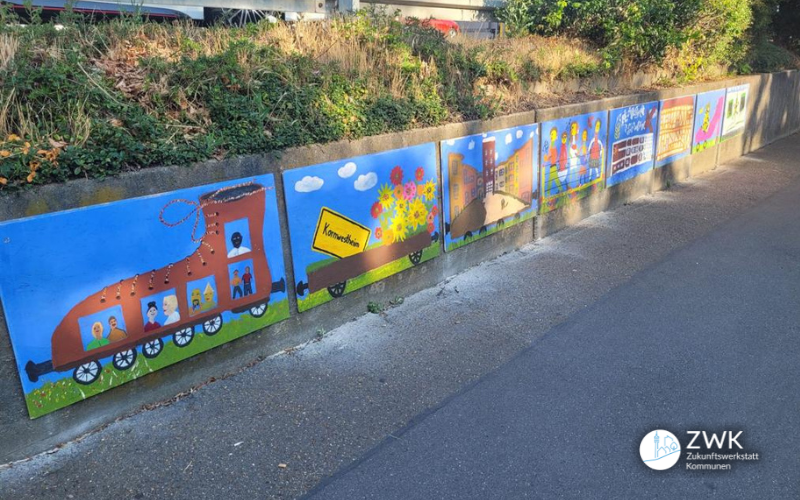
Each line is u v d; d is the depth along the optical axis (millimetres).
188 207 4086
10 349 3406
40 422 3576
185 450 3660
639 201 9727
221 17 6824
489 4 11820
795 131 17266
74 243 3561
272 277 4672
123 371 3887
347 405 4145
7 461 3488
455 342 5043
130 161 3875
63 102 3998
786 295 5996
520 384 4410
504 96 7625
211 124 4449
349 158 5160
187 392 4254
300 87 5188
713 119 11828
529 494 3320
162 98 4414
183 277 4117
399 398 4238
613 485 3395
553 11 11242
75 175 3625
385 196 5516
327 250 5070
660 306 5742
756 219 8648
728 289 6148
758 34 15641
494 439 3787
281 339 4848
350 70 5859
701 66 12297
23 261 3375
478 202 6633
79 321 3645
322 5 7621
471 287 6207
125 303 3842
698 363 4703
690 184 10938
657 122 9914
